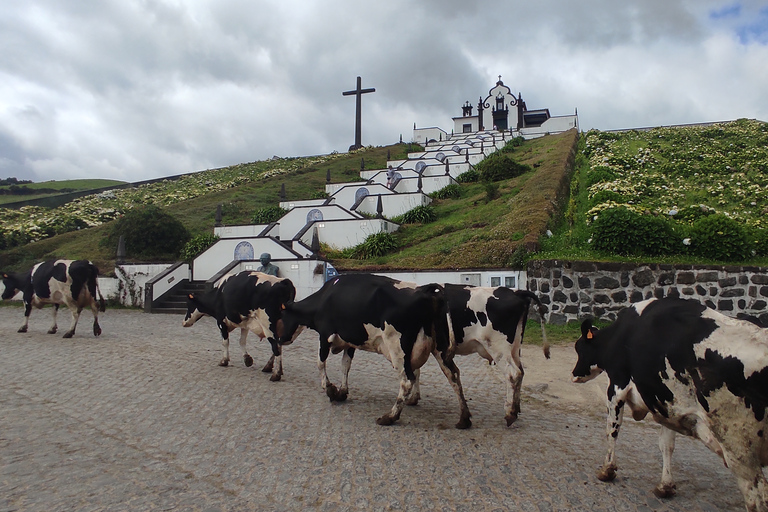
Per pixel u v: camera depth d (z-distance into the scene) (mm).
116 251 23594
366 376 10141
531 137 55781
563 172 27594
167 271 19688
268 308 9742
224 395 8508
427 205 27375
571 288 14734
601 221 16031
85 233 28562
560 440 6754
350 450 6250
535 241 16297
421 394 9016
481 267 15867
